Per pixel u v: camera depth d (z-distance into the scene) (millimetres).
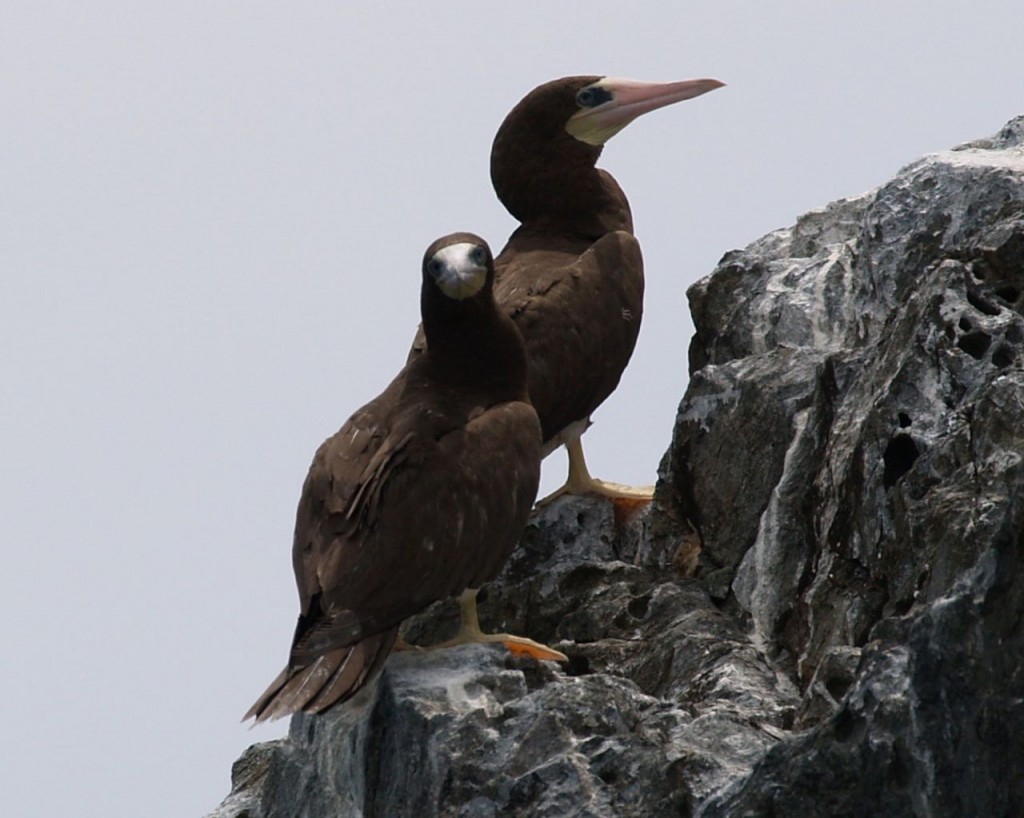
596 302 16641
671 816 11742
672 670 14156
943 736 10820
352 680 12609
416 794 12711
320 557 13266
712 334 17438
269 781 14727
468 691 13211
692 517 15812
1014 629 10820
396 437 13695
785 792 11133
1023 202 15055
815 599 13805
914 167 16000
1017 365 12859
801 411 15250
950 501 12398
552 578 15734
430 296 14312
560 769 12164
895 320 14359
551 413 16344
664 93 17828
